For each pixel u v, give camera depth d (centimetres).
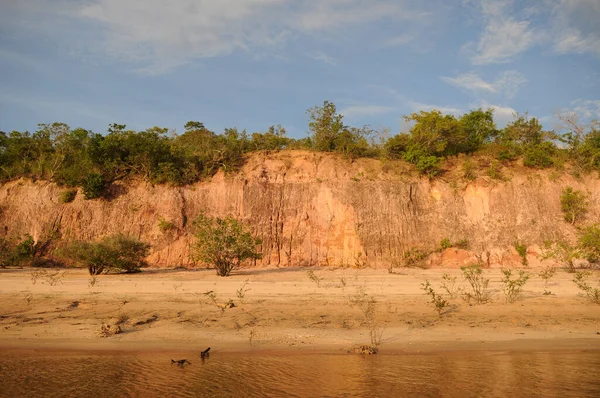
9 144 4712
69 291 2080
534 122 5091
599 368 1134
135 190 4194
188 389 981
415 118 4728
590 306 1831
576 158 4488
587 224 3981
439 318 1656
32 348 1311
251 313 1691
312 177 4253
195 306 1781
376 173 4312
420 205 4141
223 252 2850
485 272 3212
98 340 1390
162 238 3906
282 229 3978
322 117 4888
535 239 3888
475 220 4044
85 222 4047
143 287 2209
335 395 943
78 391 971
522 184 4212
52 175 4372
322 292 2100
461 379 1046
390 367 1142
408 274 3038
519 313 1727
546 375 1075
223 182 4194
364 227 3925
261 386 1000
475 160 4612
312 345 1354
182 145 4694
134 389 983
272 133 5106
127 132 4419
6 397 940
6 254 3634
